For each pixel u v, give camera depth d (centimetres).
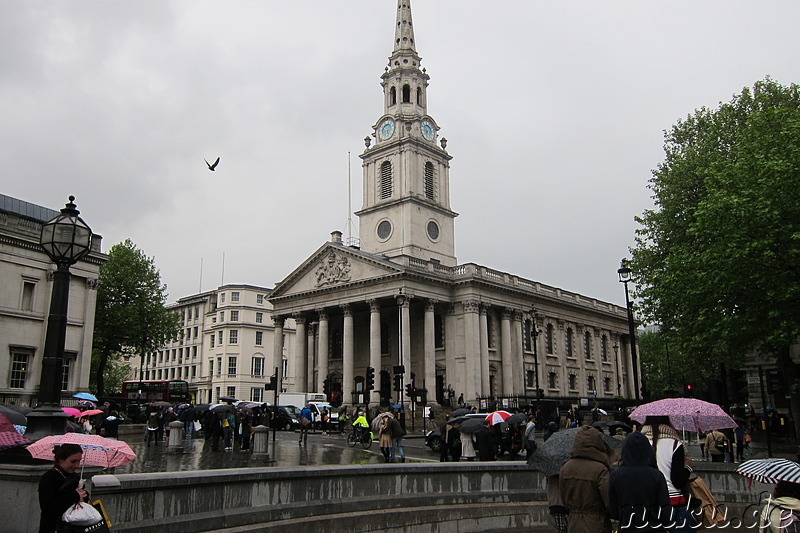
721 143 4338
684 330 3581
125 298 6912
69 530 813
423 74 7825
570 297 8112
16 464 954
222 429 3203
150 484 1124
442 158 7725
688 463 1125
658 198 4459
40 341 4728
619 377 8856
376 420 3450
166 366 11269
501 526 1595
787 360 3300
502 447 2862
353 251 6525
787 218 2997
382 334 7088
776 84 4375
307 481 1384
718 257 3108
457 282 6581
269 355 10281
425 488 1574
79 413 2227
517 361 6912
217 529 1198
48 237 1109
